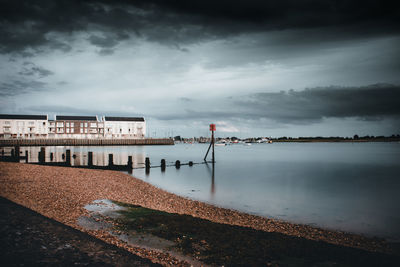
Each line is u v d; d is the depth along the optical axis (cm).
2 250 666
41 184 1747
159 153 9394
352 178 3675
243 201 2212
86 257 691
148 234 991
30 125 11894
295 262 838
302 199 2331
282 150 14200
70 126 12725
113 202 1509
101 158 6525
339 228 1530
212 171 4322
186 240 948
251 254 865
